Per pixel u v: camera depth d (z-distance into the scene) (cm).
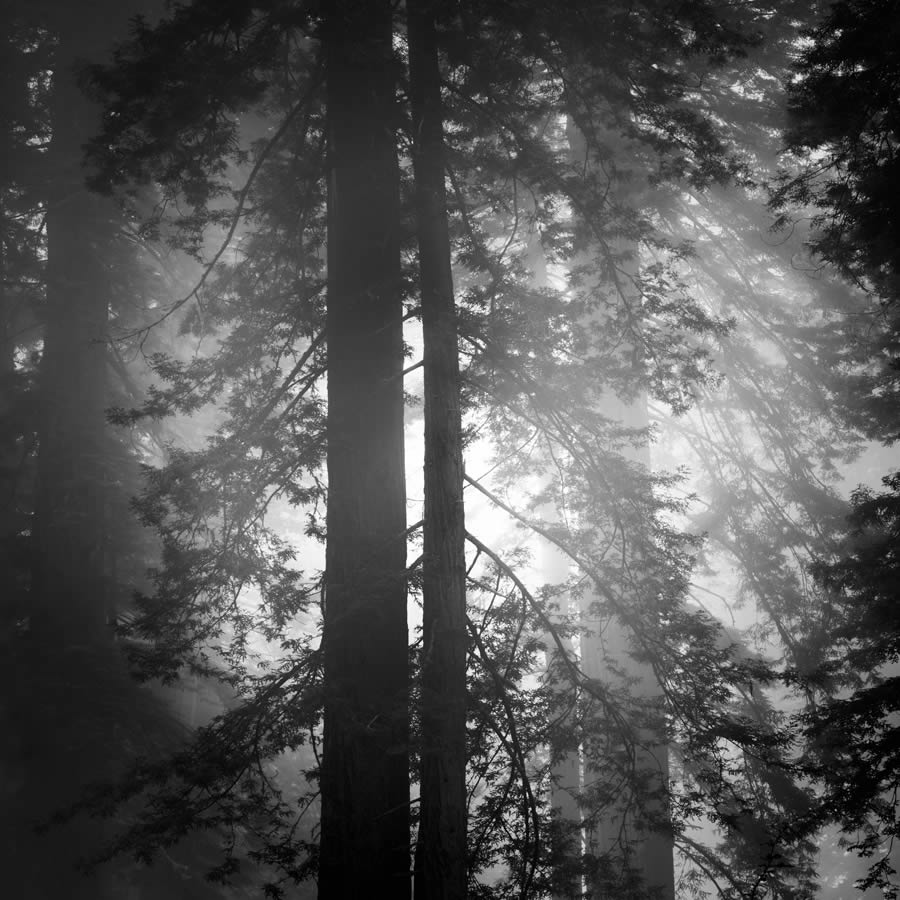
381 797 1042
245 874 1888
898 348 1509
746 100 1684
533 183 1202
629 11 1109
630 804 1106
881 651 1314
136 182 1294
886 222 1061
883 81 1030
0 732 1762
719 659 1116
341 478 1124
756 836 1566
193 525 1209
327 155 1233
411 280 1222
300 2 1223
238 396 1209
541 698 1080
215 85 1188
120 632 1186
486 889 977
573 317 1142
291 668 1112
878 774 1170
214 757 1030
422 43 1142
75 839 1712
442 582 989
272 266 1308
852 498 1349
